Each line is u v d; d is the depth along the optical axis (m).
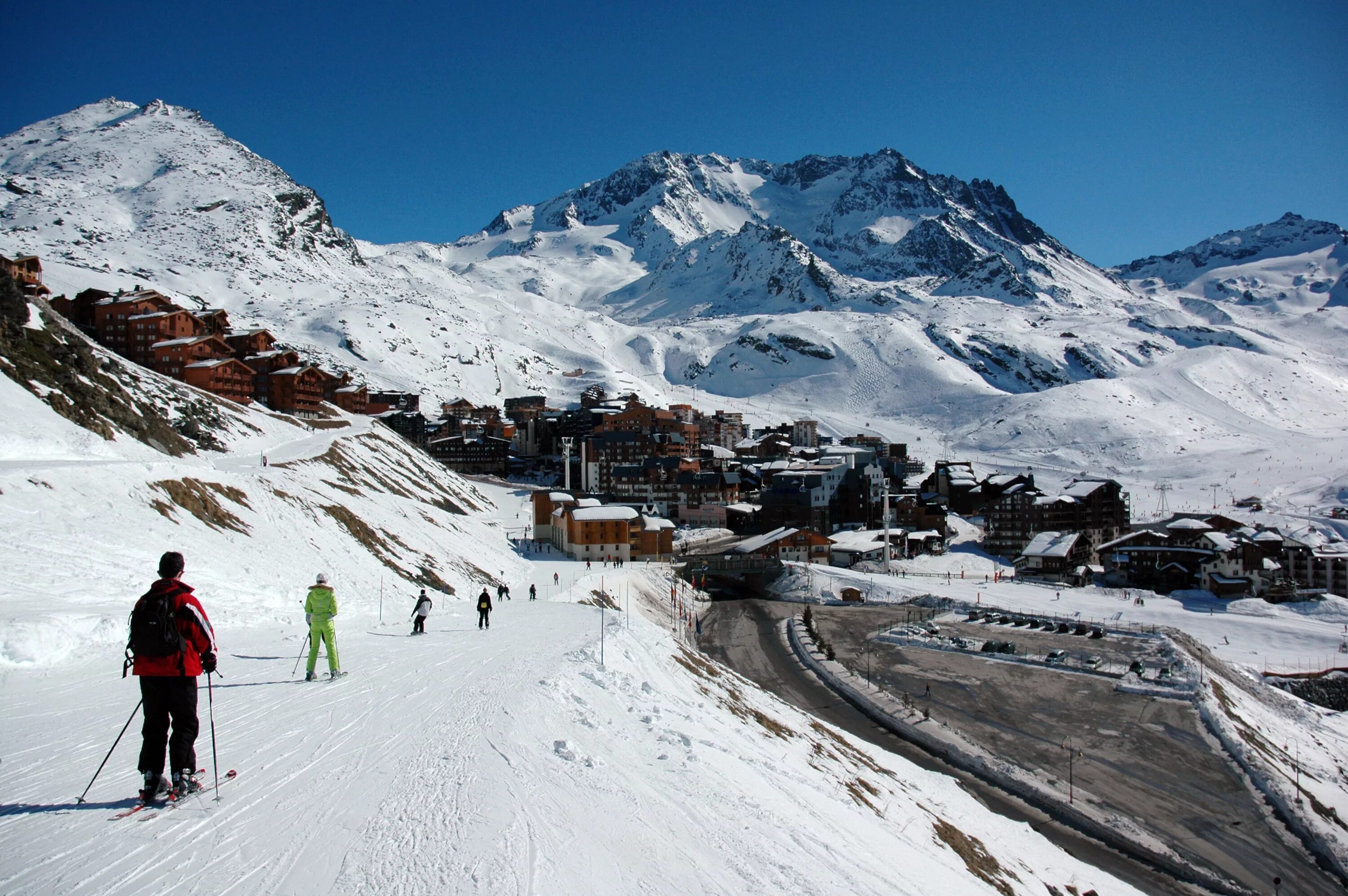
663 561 131.00
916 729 61.88
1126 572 130.00
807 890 14.11
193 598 12.14
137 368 101.31
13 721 15.63
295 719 17.23
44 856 9.80
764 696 47.06
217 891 9.34
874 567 143.12
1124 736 61.78
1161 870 44.22
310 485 75.88
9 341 64.00
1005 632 95.38
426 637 33.19
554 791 14.77
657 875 12.57
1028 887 29.81
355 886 9.95
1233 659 92.06
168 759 13.76
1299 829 49.12
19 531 33.28
